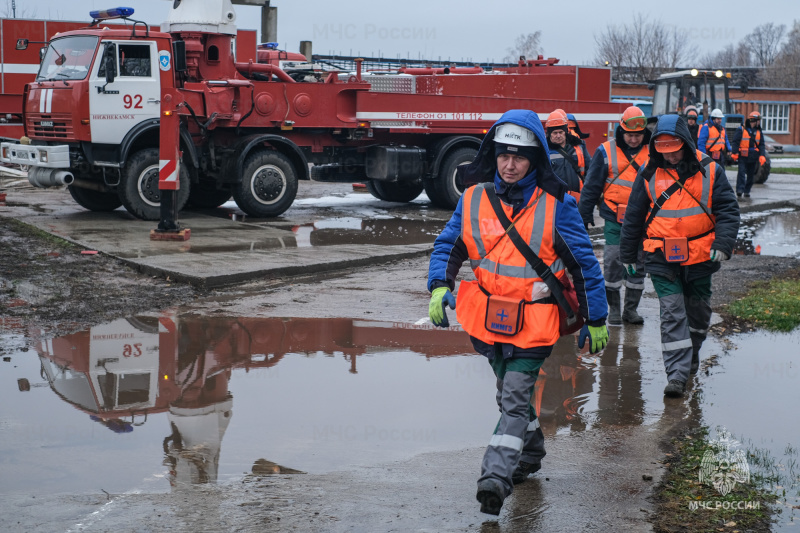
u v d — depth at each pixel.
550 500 3.92
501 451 3.71
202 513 3.69
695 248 5.69
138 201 13.74
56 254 10.47
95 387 5.61
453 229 3.99
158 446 4.56
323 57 22.03
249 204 14.75
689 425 5.02
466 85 17.89
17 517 3.63
